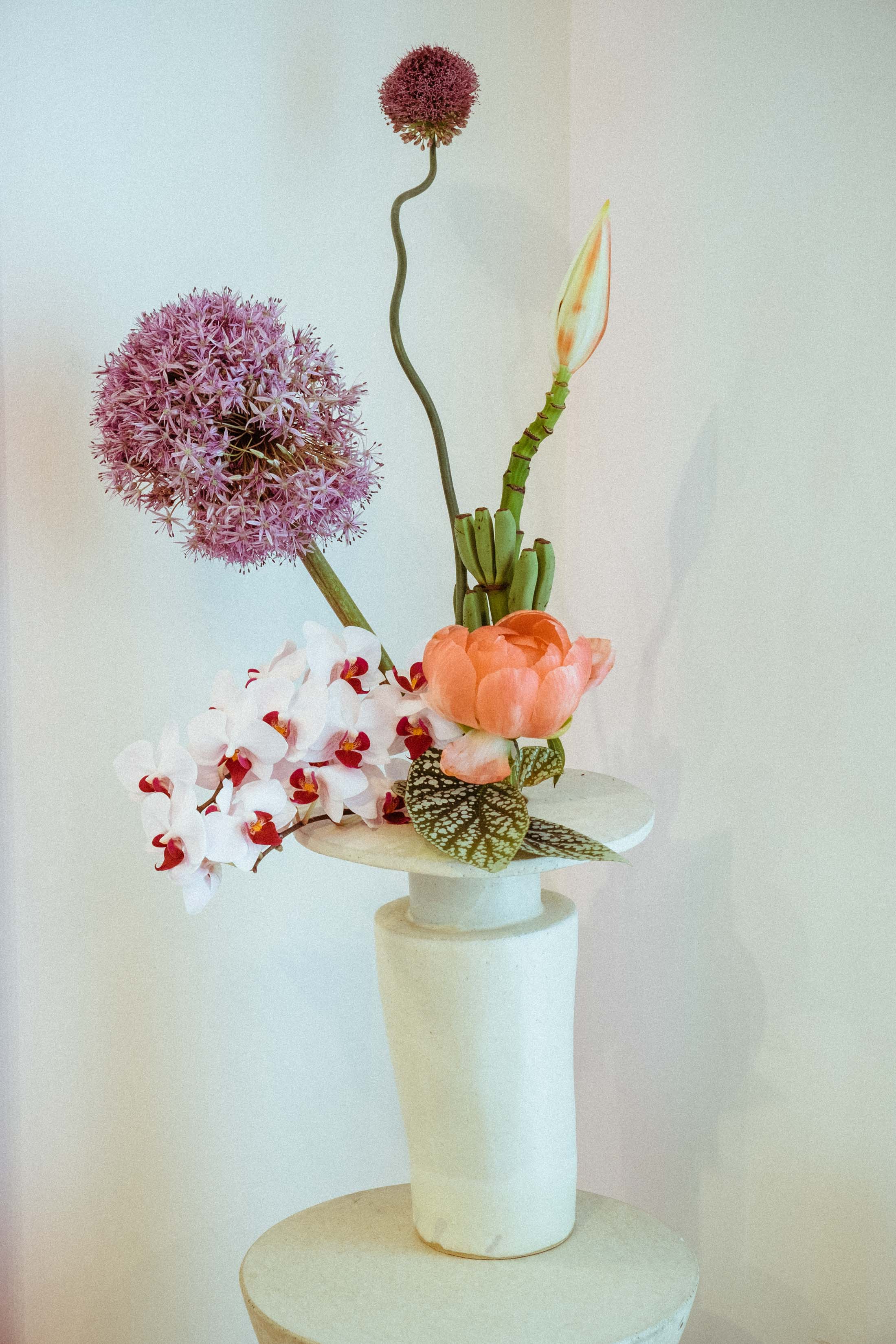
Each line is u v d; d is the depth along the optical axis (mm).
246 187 1002
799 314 867
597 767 1154
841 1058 846
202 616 999
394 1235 752
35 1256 940
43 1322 944
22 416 905
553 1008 687
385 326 1083
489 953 654
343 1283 682
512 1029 666
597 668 640
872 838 813
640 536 1073
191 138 974
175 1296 1014
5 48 885
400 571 1105
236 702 646
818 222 847
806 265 860
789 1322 901
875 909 813
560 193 1192
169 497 758
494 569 687
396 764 672
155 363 696
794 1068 891
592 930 1164
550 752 668
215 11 981
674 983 1032
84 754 945
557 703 569
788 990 895
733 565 942
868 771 815
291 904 1066
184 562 987
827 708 850
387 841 640
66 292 918
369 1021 1124
